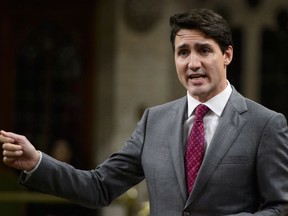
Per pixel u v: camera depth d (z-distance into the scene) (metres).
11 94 21.78
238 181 6.23
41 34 21.95
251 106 6.47
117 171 6.72
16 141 6.29
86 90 22.02
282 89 22.53
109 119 21.83
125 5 21.62
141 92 21.75
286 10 22.42
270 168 6.25
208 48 6.24
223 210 6.20
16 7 21.78
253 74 22.33
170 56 21.84
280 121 6.38
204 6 21.97
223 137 6.33
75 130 22.00
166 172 6.39
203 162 6.25
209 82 6.29
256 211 6.37
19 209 15.06
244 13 22.22
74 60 22.03
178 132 6.48
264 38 22.44
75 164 20.23
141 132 6.74
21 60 21.91
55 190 6.50
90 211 18.47
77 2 21.94
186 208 6.22
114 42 21.70
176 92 22.05
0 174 15.21
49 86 21.97
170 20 6.39
